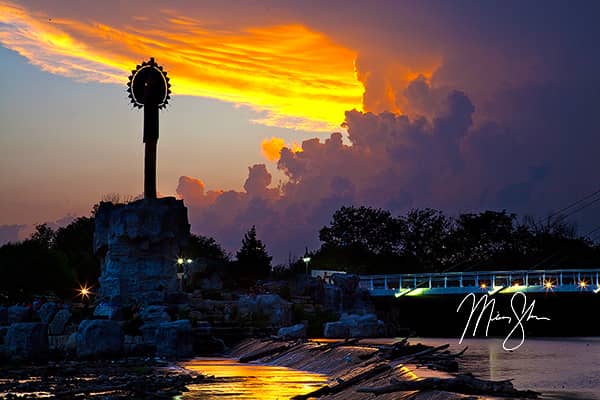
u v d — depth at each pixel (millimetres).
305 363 62438
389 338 96688
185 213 98688
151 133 100500
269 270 151625
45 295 117938
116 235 94562
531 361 60781
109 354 73938
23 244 126000
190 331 78375
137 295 93750
